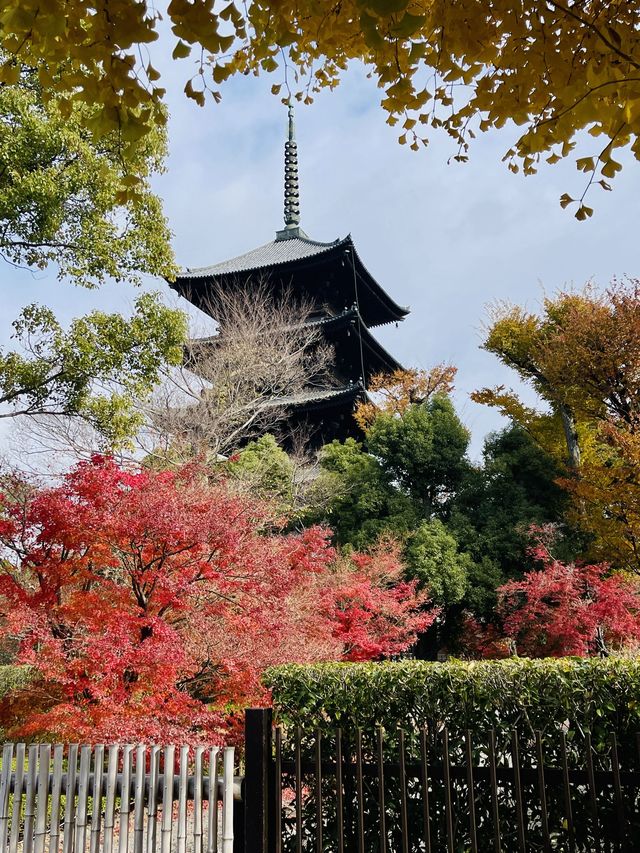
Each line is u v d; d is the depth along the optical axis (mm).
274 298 26891
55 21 1723
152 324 10023
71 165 9156
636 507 13609
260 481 16172
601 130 2307
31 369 9398
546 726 3719
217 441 15875
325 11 2084
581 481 14625
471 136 2631
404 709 4043
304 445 23781
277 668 4492
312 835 3898
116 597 5375
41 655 4945
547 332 18875
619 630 11805
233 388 17531
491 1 2084
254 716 3736
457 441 19562
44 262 9656
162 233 10094
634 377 14930
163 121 2074
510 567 17875
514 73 2223
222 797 3732
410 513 18078
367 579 13219
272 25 2078
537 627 13523
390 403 23141
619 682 3668
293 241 30438
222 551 5664
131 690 4980
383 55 2131
